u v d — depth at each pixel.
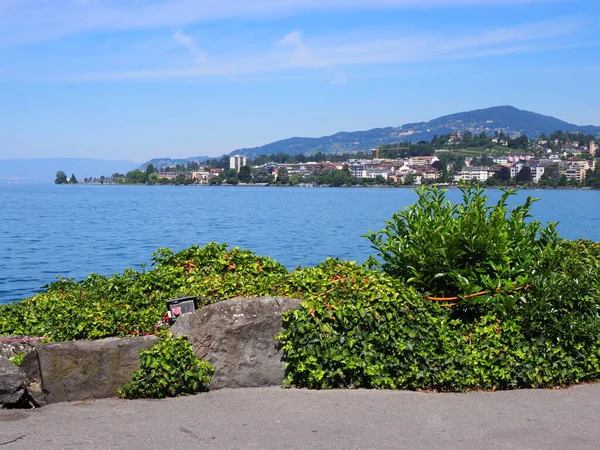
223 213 74.19
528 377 7.22
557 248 8.27
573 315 7.54
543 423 6.07
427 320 7.35
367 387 7.14
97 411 6.21
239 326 7.00
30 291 21.19
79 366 6.53
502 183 193.00
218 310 7.05
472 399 6.81
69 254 32.09
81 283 9.85
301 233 45.75
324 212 76.44
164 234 44.59
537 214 65.56
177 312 7.64
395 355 7.17
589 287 7.77
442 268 7.97
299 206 93.44
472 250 8.01
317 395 6.80
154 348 6.73
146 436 5.57
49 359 6.46
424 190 8.80
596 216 62.03
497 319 7.65
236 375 7.01
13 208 85.06
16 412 6.18
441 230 8.13
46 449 5.23
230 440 5.52
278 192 181.62
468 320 7.89
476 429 5.88
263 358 7.09
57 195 150.75
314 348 7.04
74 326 7.59
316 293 7.52
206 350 6.99
